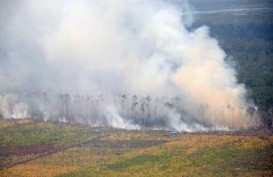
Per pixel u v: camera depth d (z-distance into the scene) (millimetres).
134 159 152375
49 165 150000
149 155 155125
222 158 148875
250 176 135125
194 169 142125
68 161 152875
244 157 149000
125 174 141375
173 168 143500
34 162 153250
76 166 149000
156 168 143250
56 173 142750
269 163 142250
